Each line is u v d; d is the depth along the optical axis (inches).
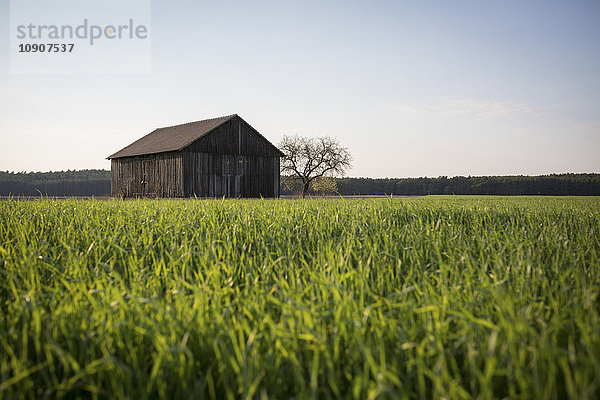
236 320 147.0
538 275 186.4
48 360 119.2
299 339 128.1
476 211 431.8
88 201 495.2
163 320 135.0
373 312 144.3
